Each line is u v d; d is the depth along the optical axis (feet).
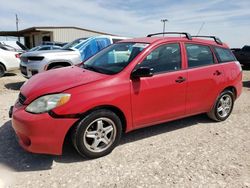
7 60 37.58
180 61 15.48
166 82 14.53
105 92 12.50
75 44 34.22
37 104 11.64
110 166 12.28
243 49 65.36
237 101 25.16
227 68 17.92
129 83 13.25
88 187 10.70
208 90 16.83
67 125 11.73
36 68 27.07
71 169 11.96
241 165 12.69
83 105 11.87
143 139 15.29
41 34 138.21
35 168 11.97
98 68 14.49
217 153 13.84
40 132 11.39
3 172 11.57
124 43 16.20
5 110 19.89
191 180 11.34
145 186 10.84
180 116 15.92
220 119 18.56
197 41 16.69
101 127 12.74
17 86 30.55
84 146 12.39
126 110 13.30
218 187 10.93
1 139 14.71
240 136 16.21
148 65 14.15
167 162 12.76
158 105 14.51
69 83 12.47
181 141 15.21
